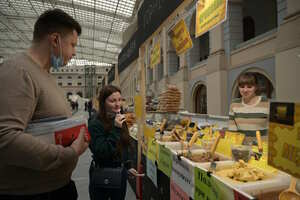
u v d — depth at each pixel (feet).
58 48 3.22
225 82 23.86
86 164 14.32
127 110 18.34
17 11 72.02
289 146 2.31
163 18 5.58
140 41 8.25
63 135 3.10
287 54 14.96
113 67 16.66
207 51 39.32
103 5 58.95
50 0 61.21
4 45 109.91
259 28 32.22
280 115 2.43
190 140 5.56
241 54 21.56
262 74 18.90
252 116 6.28
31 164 2.59
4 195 2.88
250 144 4.71
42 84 3.05
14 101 2.58
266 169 3.39
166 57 39.47
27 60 3.03
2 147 2.44
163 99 11.27
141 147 8.50
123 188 5.85
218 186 2.94
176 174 4.56
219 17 4.23
